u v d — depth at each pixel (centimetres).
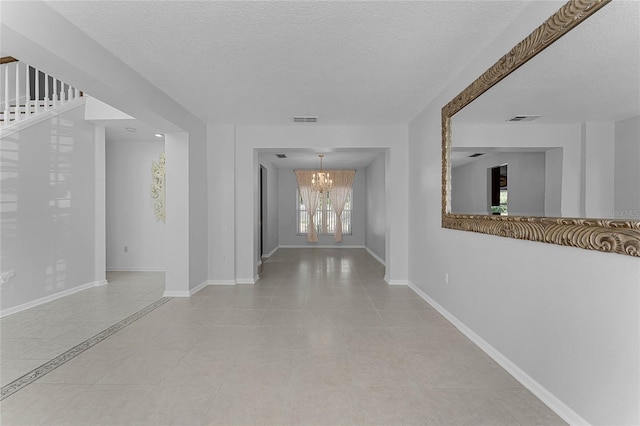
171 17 230
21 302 398
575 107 176
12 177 389
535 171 210
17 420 190
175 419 191
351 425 186
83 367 254
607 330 162
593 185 164
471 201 301
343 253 917
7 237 383
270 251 916
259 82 351
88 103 497
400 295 464
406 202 526
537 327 214
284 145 530
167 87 364
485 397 213
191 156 471
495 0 210
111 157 641
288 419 191
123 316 375
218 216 527
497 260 260
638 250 142
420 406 204
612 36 153
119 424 187
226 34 253
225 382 232
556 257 196
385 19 233
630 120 145
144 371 247
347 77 337
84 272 501
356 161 893
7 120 389
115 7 218
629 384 151
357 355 274
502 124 246
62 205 459
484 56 275
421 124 450
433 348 287
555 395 198
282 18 232
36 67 242
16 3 192
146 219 644
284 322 355
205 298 451
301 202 1064
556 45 188
